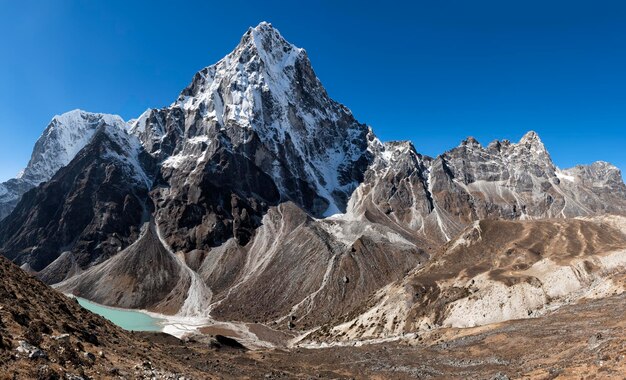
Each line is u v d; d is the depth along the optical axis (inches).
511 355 2960.1
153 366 1578.5
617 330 2559.1
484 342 3469.5
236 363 3533.5
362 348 4328.3
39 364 1031.6
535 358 2699.3
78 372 1105.4
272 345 6254.9
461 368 2999.5
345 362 3713.1
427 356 3496.6
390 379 3041.3
